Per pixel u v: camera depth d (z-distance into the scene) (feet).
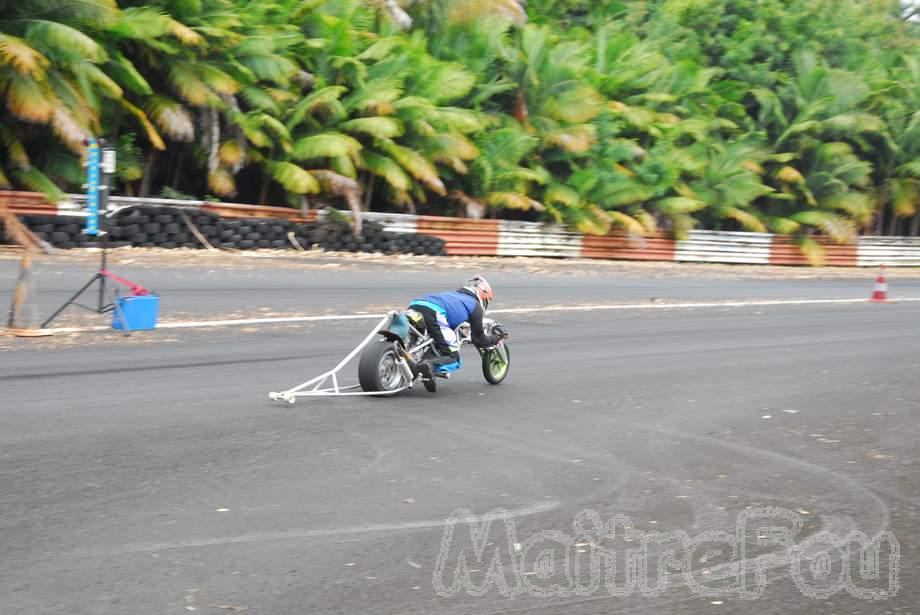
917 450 25.23
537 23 105.50
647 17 117.19
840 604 14.66
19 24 57.72
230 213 67.21
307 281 54.13
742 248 99.66
